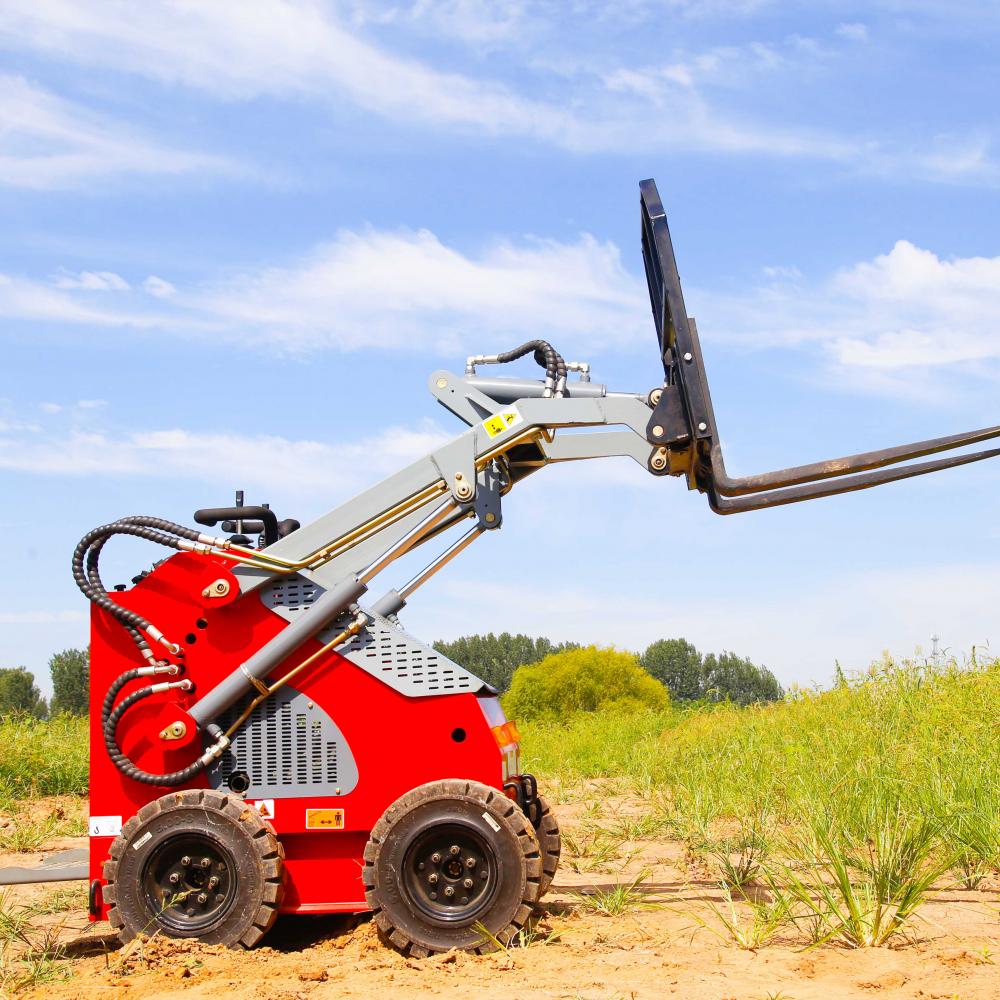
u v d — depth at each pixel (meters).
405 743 4.73
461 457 5.06
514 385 5.44
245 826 4.54
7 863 7.24
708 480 5.38
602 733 15.76
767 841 6.45
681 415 5.07
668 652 59.91
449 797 4.46
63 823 8.80
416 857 4.46
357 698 4.77
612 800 9.87
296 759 4.76
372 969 4.22
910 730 9.06
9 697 47.44
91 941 5.00
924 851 5.05
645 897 5.48
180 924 4.52
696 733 12.74
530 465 5.50
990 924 4.73
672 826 7.73
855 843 5.93
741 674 59.22
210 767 4.77
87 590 4.84
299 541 4.89
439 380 5.38
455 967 4.20
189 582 4.84
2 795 9.80
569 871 6.54
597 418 5.14
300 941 4.81
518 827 4.44
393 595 5.36
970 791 6.38
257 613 4.84
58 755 10.73
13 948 4.90
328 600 4.75
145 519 4.90
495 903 4.41
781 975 3.97
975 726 8.37
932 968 4.00
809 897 4.95
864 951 4.28
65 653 34.81
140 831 4.55
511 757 4.98
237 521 5.23
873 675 11.23
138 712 4.77
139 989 3.96
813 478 5.09
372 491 4.99
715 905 5.36
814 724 10.50
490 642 56.47
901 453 5.11
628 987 3.81
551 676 38.94
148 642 4.82
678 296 4.99
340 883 4.74
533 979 3.96
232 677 4.72
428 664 4.77
